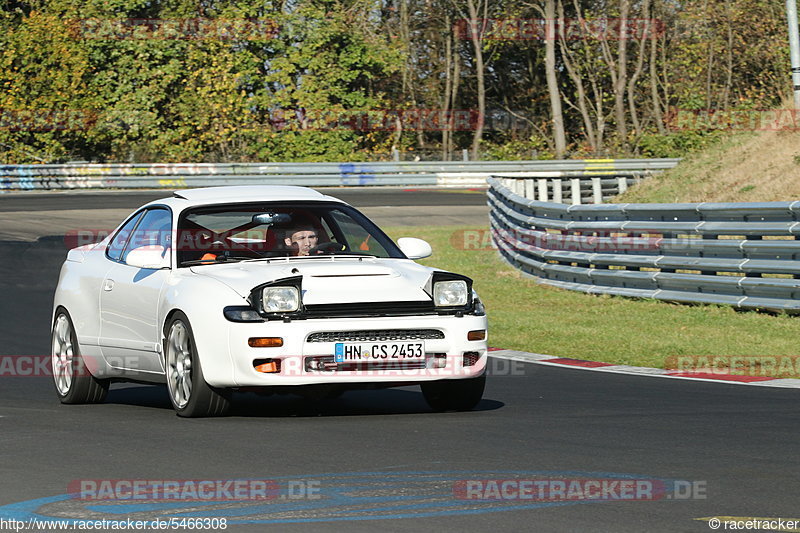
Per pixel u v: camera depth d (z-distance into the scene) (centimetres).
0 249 3881
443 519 821
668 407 1414
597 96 9556
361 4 9375
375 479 962
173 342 1328
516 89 10662
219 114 8506
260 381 1233
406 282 1315
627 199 4294
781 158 3884
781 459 1052
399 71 9956
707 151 4356
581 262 2869
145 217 1509
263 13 9062
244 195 1483
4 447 1149
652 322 2338
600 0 9725
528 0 9850
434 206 5612
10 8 8906
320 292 1270
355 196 6194
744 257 2406
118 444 1152
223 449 1108
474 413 1362
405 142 9994
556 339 2170
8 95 7925
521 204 3269
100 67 8625
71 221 4822
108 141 8369
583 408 1408
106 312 1471
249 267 1345
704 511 844
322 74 9006
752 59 9150
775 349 1962
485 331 1328
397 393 1584
